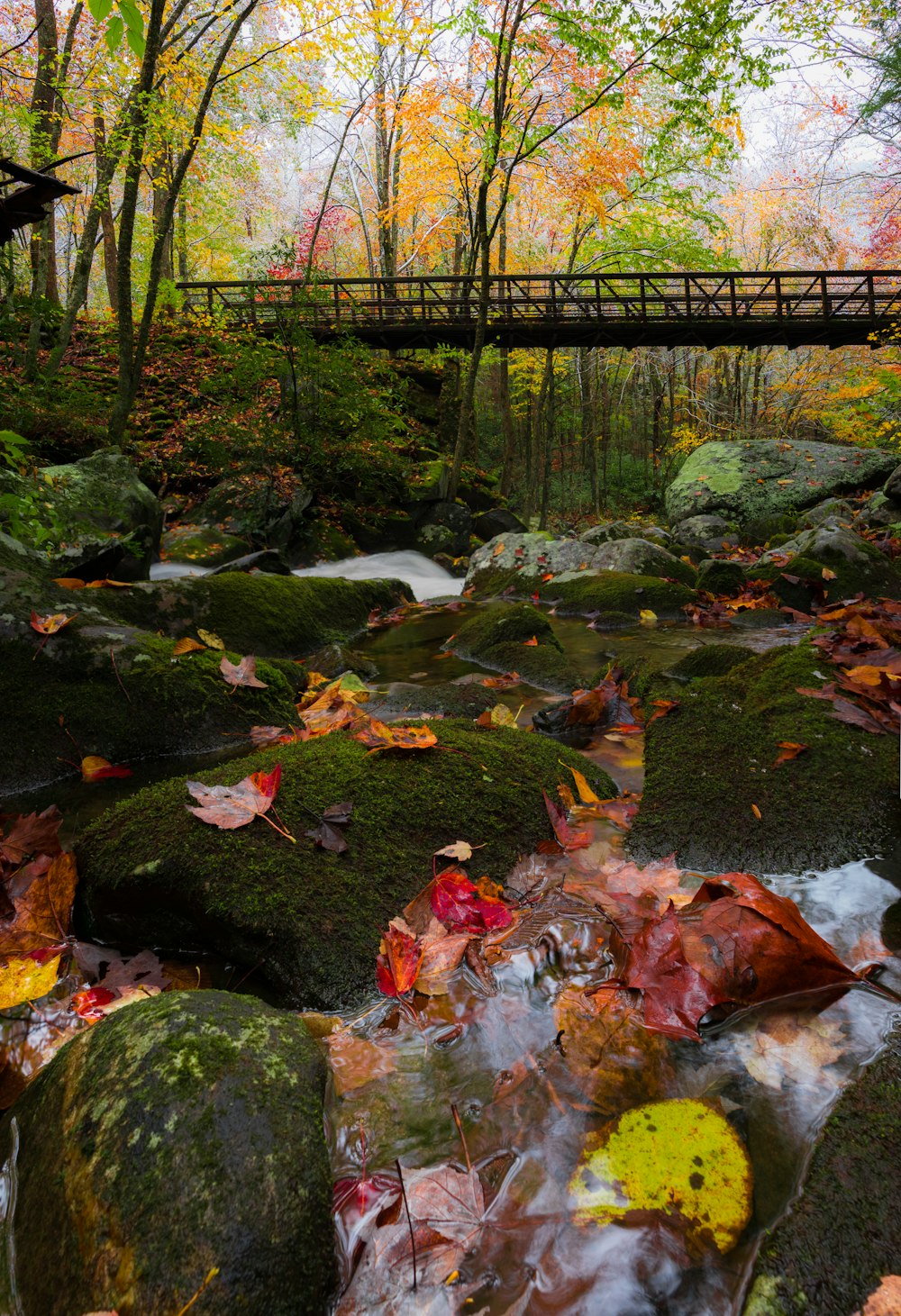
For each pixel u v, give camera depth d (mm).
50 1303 794
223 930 1472
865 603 4910
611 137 13320
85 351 13602
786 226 20344
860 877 1671
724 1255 848
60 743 2625
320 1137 954
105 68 10734
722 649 3539
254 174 20734
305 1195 872
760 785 1981
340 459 10766
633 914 1401
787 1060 1140
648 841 1843
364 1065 1168
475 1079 1137
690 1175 950
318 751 2010
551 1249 869
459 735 2207
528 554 7402
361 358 11633
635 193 13750
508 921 1522
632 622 5578
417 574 9633
